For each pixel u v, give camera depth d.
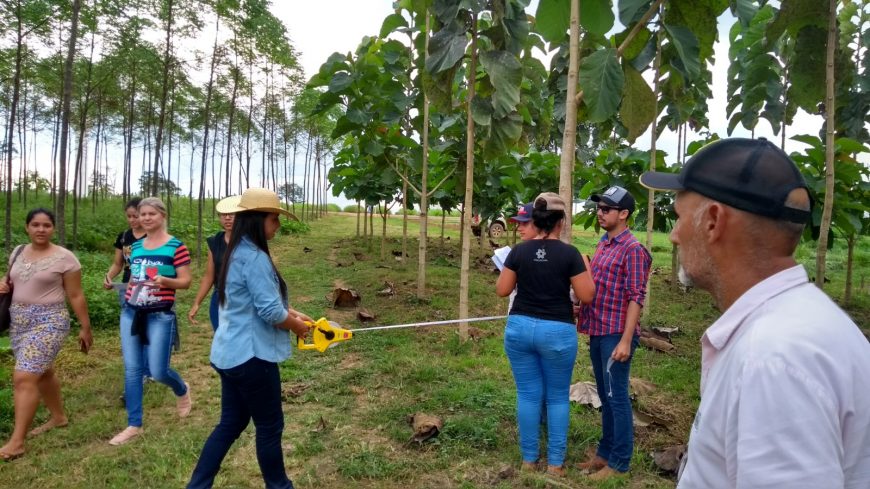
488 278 11.69
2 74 12.16
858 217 8.45
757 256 1.12
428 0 6.49
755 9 5.33
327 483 3.61
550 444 3.67
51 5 10.18
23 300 4.08
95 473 3.73
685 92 7.25
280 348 3.09
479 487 3.53
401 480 3.65
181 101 15.61
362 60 8.57
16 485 3.60
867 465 0.96
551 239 3.53
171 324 4.36
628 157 9.11
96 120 21.03
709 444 1.09
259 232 3.01
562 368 3.56
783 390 0.94
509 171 11.04
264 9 12.43
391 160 9.65
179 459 3.88
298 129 25.83
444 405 4.77
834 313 1.02
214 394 5.19
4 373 5.42
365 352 6.36
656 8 4.69
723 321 1.13
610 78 4.54
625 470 3.63
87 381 5.50
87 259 11.34
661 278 12.30
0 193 22.64
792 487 0.90
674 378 5.64
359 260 14.21
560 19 4.98
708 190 1.15
